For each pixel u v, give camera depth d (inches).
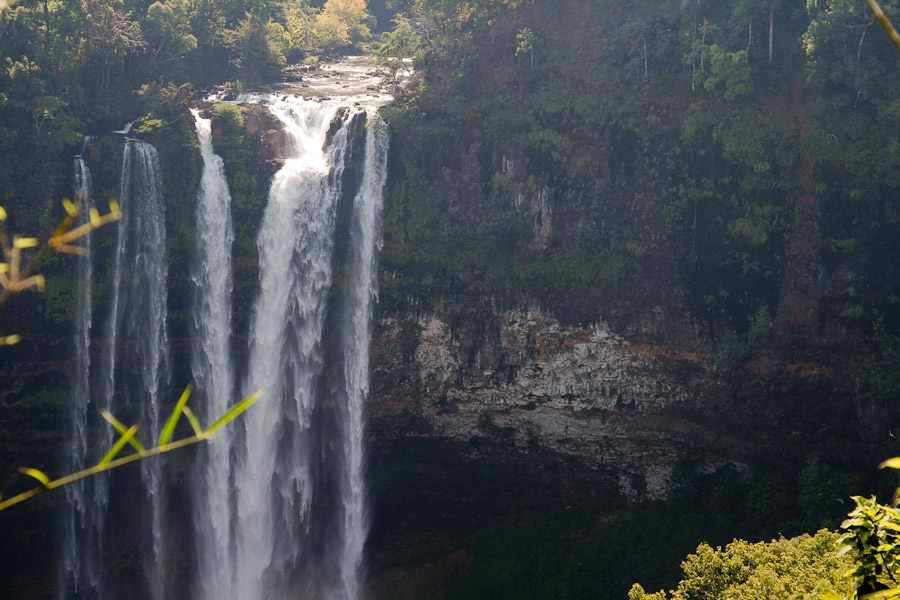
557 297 2647.6
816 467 2413.9
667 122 2608.3
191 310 2755.9
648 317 2576.3
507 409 2751.0
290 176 2797.7
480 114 2800.2
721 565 1616.6
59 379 2632.9
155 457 2778.1
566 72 2765.7
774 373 2468.0
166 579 2827.3
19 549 2669.8
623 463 2714.1
